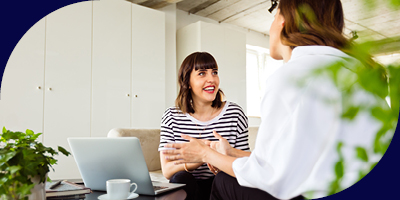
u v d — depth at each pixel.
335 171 0.36
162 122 1.76
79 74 3.77
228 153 1.23
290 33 0.87
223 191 0.96
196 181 1.54
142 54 4.40
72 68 3.72
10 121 3.24
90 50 3.88
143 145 2.31
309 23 0.83
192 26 5.18
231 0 5.47
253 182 0.80
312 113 0.70
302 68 0.72
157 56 4.57
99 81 3.94
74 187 1.14
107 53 4.04
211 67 1.68
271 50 1.00
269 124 0.77
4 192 0.81
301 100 0.70
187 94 1.73
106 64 4.02
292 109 0.72
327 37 0.80
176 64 5.41
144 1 4.67
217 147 1.25
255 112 7.07
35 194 0.88
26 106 3.35
